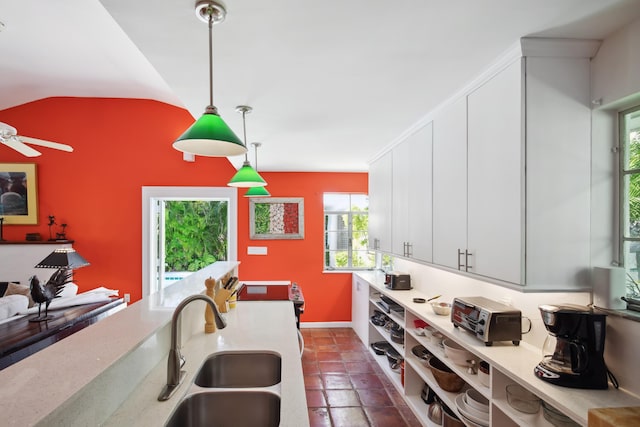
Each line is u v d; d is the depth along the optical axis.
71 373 0.88
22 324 2.59
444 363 2.19
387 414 2.64
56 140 4.60
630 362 1.35
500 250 1.67
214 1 1.14
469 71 1.74
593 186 1.53
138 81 4.05
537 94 1.50
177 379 1.27
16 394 0.77
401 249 3.10
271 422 1.28
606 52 1.45
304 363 3.61
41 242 4.41
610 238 1.53
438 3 1.18
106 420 1.05
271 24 1.30
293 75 1.77
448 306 2.49
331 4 1.17
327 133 2.93
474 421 1.84
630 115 1.49
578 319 1.38
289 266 4.88
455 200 2.10
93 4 2.52
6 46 3.19
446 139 2.20
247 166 2.78
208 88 1.93
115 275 4.66
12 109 4.55
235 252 4.81
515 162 1.55
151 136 4.73
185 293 1.96
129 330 1.27
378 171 3.85
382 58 1.60
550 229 1.52
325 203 5.02
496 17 1.28
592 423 1.12
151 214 4.70
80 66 3.64
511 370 1.54
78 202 4.63
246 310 2.52
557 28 1.37
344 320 4.94
